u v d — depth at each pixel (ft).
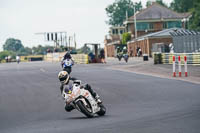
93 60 638.53
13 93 240.73
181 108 144.05
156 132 98.99
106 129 108.37
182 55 428.97
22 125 133.18
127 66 471.62
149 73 346.95
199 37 463.01
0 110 176.55
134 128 106.73
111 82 273.75
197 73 315.37
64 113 156.46
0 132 120.78
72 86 136.67
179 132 97.40
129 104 169.48
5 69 590.55
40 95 222.28
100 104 141.59
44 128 120.67
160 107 151.94
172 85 236.02
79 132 107.14
